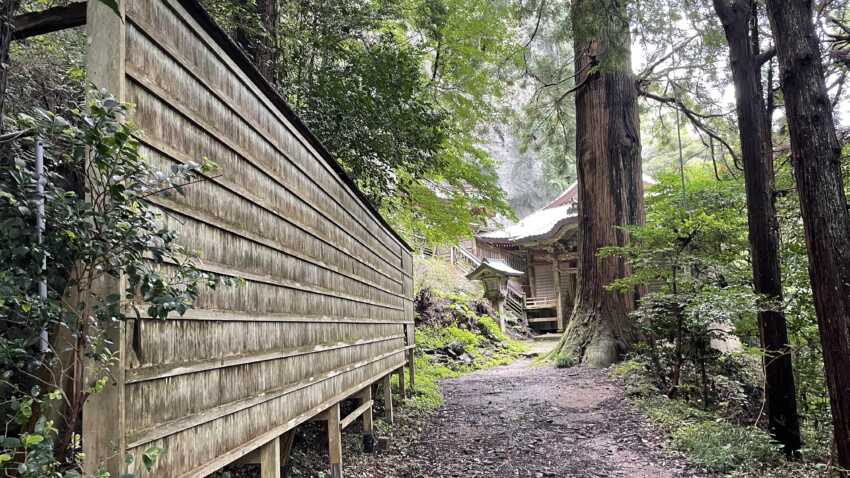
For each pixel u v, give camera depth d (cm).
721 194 897
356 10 645
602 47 1053
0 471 130
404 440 568
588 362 1011
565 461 503
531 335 2033
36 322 134
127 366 156
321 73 622
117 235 138
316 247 352
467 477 457
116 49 158
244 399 234
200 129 208
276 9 552
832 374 391
